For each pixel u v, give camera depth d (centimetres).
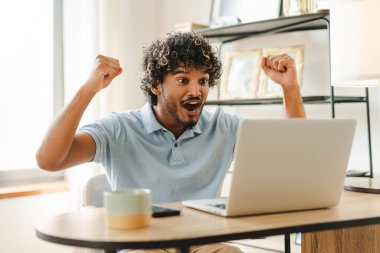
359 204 123
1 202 244
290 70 159
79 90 136
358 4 154
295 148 108
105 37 270
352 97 206
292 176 109
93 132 148
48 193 259
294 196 111
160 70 148
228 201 104
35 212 255
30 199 254
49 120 274
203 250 139
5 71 259
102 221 101
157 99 156
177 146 154
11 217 247
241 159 102
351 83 172
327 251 156
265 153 104
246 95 242
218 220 103
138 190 99
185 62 143
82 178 259
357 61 154
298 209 114
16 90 263
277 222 101
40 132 272
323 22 220
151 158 152
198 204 117
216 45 273
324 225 102
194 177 153
